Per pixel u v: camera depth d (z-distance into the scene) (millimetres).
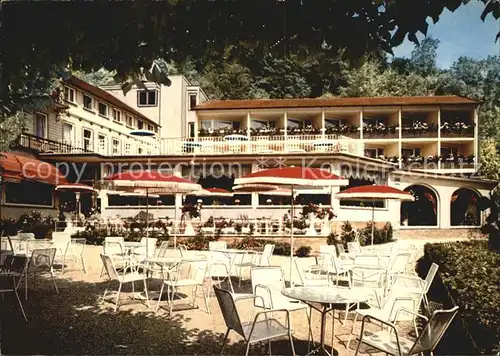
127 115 37656
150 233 19828
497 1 4324
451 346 6113
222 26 4969
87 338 6617
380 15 4598
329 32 4836
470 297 5625
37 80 6547
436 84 43062
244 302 9086
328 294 5852
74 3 4758
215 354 5977
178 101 41625
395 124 33625
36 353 5918
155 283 11055
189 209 20719
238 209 23297
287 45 5074
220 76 53688
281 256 17609
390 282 8781
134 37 5105
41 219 23672
